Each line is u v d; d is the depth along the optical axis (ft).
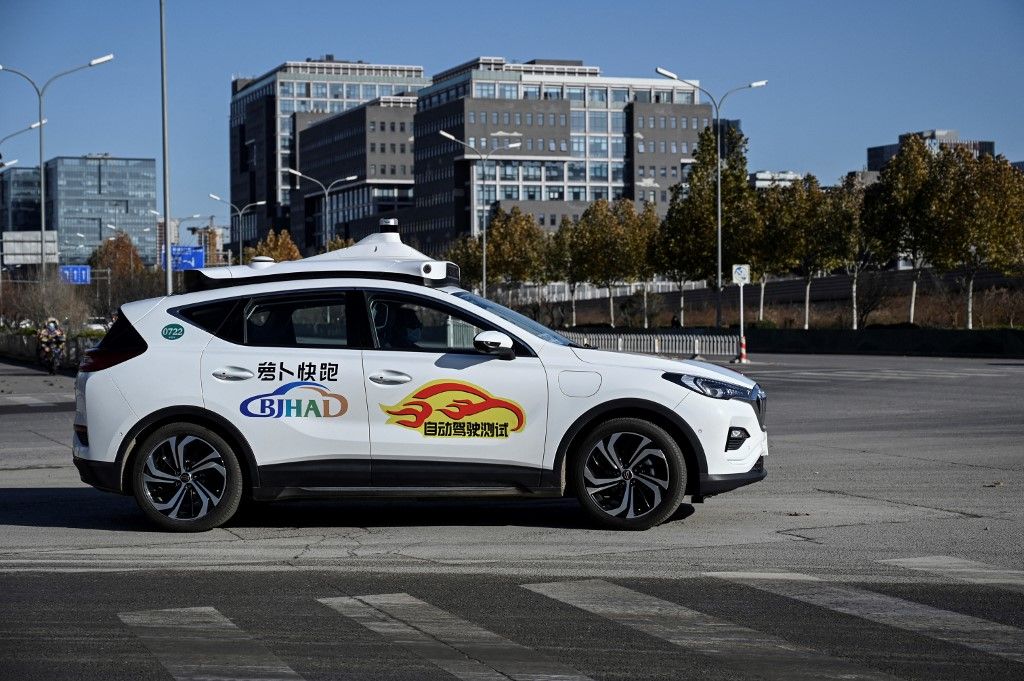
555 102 530.27
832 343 172.86
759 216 207.82
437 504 32.55
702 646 18.26
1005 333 147.54
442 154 537.65
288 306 28.50
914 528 28.32
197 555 25.59
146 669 17.28
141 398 28.07
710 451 27.81
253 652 18.13
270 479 27.91
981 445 46.75
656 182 545.03
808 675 16.71
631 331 215.92
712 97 176.45
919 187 179.83
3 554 25.77
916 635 18.81
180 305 28.71
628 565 24.26
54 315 218.59
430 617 20.17
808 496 33.50
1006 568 23.79
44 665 17.48
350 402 27.78
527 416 27.68
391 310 28.32
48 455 47.52
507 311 29.68
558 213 520.01
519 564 24.45
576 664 17.34
